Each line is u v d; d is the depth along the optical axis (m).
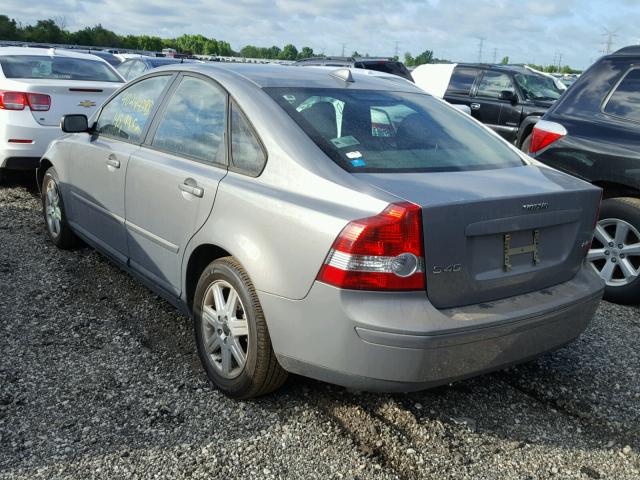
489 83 11.62
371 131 3.21
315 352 2.70
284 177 2.94
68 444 2.78
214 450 2.79
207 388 3.30
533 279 2.93
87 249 5.40
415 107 3.66
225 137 3.32
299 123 3.09
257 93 3.29
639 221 4.58
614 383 3.52
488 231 2.69
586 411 3.24
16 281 4.64
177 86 3.89
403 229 2.50
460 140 3.46
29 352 3.60
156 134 3.91
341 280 2.55
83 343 3.74
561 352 3.88
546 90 11.49
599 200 3.19
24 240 5.60
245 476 2.62
